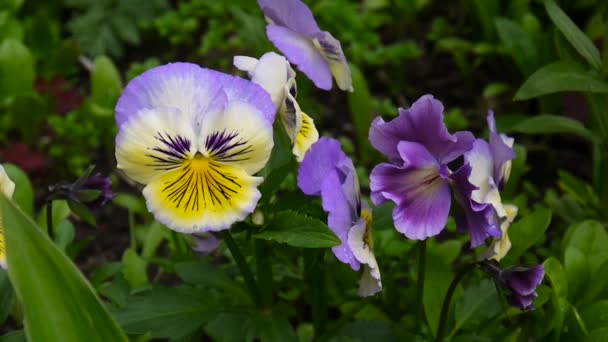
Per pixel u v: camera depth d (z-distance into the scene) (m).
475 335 0.52
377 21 0.87
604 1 0.77
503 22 0.75
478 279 0.58
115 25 0.89
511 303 0.48
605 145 0.63
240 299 0.52
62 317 0.42
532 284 0.47
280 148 0.49
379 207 0.52
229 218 0.44
